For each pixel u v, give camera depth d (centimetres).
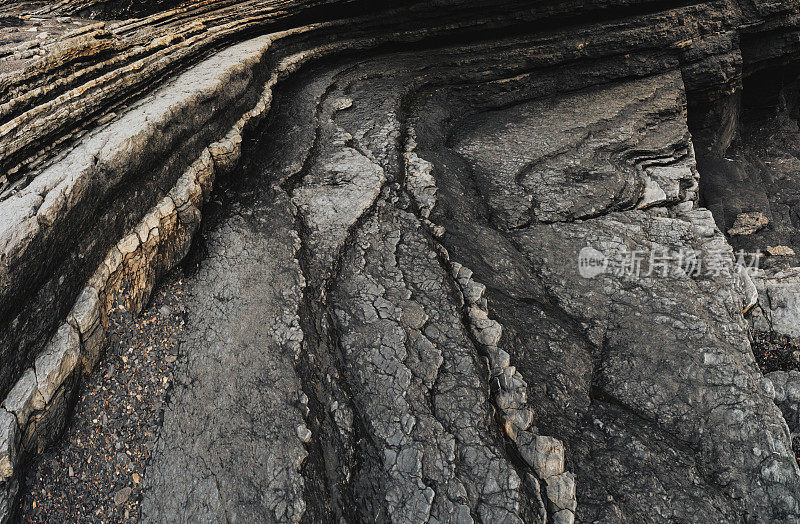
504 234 273
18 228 155
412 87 375
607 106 388
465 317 217
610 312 235
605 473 183
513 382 196
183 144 240
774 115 517
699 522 175
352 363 198
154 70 264
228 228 249
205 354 196
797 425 222
